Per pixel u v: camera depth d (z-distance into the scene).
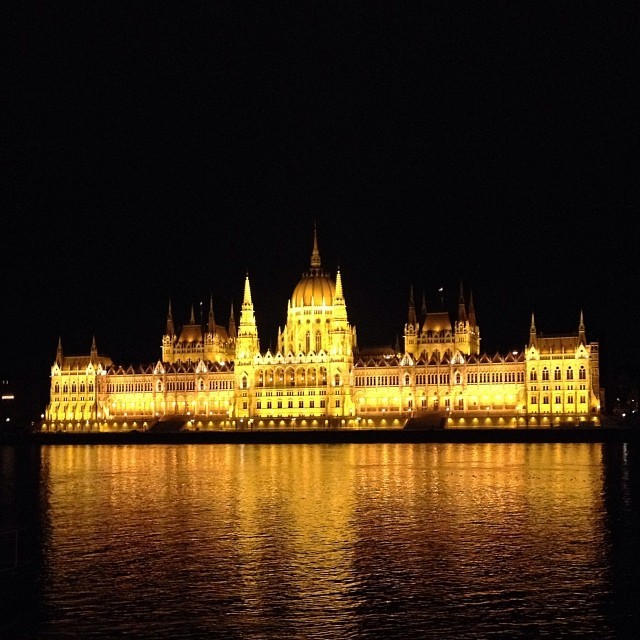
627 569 88.56
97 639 70.94
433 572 88.00
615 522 113.19
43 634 72.00
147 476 178.00
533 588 82.38
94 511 128.38
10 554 97.69
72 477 179.38
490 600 79.06
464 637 70.50
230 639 70.56
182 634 71.69
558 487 148.38
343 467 191.50
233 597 80.56
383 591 81.88
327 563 91.94
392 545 100.12
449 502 132.00
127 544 102.50
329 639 70.38
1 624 74.31
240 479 168.12
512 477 164.38
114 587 84.00
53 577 87.56
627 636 70.56
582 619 74.12
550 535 104.88
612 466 186.00
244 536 106.19
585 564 90.56
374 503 131.88
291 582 85.00
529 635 70.88
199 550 98.69
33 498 144.50
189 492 148.50
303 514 122.31
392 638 70.44
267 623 73.75
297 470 185.62
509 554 95.12
